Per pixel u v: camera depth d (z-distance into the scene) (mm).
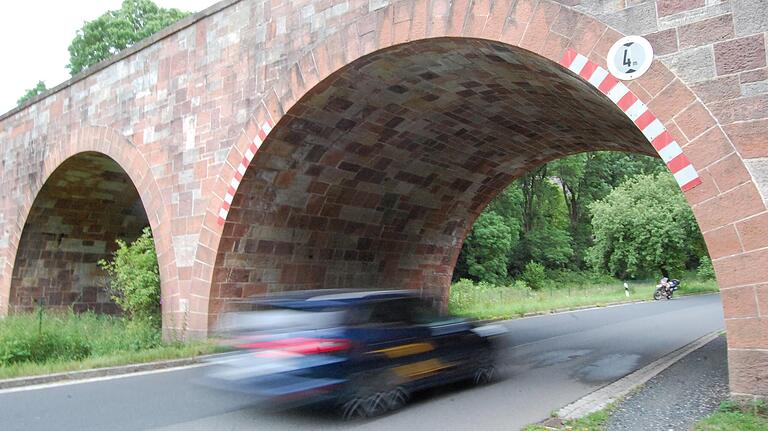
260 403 7609
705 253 37688
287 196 13641
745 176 6449
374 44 10023
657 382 8547
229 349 7035
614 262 37500
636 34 7309
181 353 11156
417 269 19656
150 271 14648
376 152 14234
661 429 6113
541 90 11539
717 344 12539
